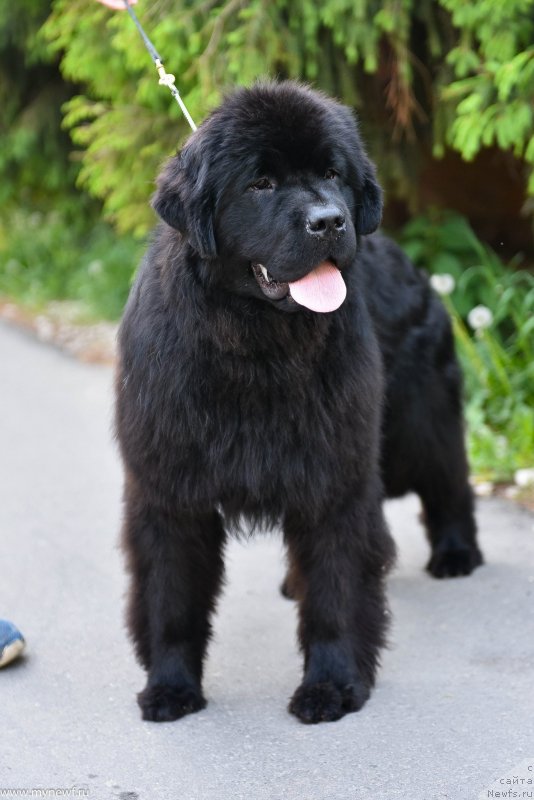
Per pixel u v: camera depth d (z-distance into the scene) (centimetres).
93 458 883
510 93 756
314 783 409
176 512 468
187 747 444
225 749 441
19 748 446
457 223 945
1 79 1430
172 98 922
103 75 970
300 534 480
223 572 505
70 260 1600
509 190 948
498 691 475
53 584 632
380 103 916
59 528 729
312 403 457
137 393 461
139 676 515
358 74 902
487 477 756
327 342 460
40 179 1505
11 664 530
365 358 476
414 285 604
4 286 1667
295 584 489
